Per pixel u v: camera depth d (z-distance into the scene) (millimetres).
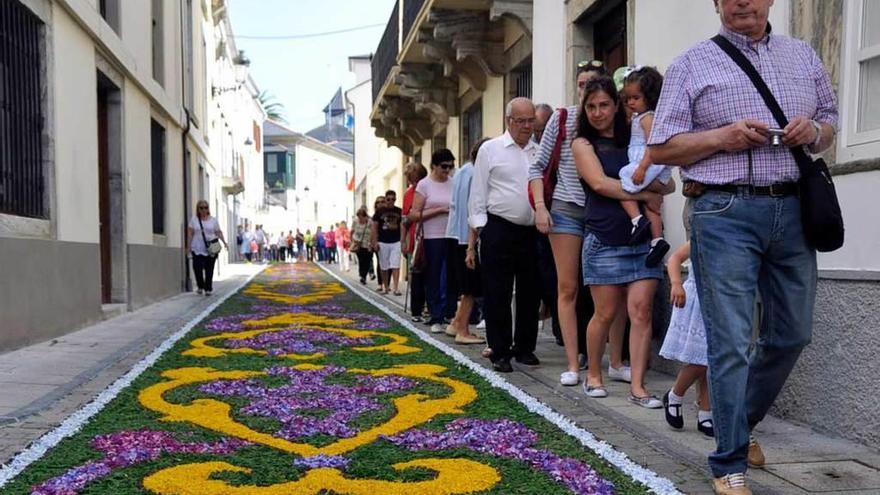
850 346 3885
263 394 4949
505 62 11477
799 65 3039
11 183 6828
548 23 8477
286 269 28328
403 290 14883
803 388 4219
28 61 7246
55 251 7648
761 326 3230
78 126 8469
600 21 7629
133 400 4746
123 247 10562
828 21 4121
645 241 4660
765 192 2947
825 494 3141
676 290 4043
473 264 6766
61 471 3316
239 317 9797
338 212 67500
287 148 57406
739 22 2988
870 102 3930
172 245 14281
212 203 25344
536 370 5859
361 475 3293
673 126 3047
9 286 6594
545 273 5965
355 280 19547
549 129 5184
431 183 8242
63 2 7820
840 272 3936
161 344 7238
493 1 9539
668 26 5762
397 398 4820
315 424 4105
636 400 4684
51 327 7562
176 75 15133
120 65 10211
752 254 2973
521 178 5773
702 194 3051
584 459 3557
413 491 3082
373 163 36000
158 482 3150
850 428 3891
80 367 5941
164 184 13875
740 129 2852
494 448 3680
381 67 19891
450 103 15141
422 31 12531
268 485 3152
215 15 26969
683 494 3117
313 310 10820
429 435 3902
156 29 13641
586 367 5930
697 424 4141
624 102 4801
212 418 4277
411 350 6836
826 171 2984
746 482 3273
